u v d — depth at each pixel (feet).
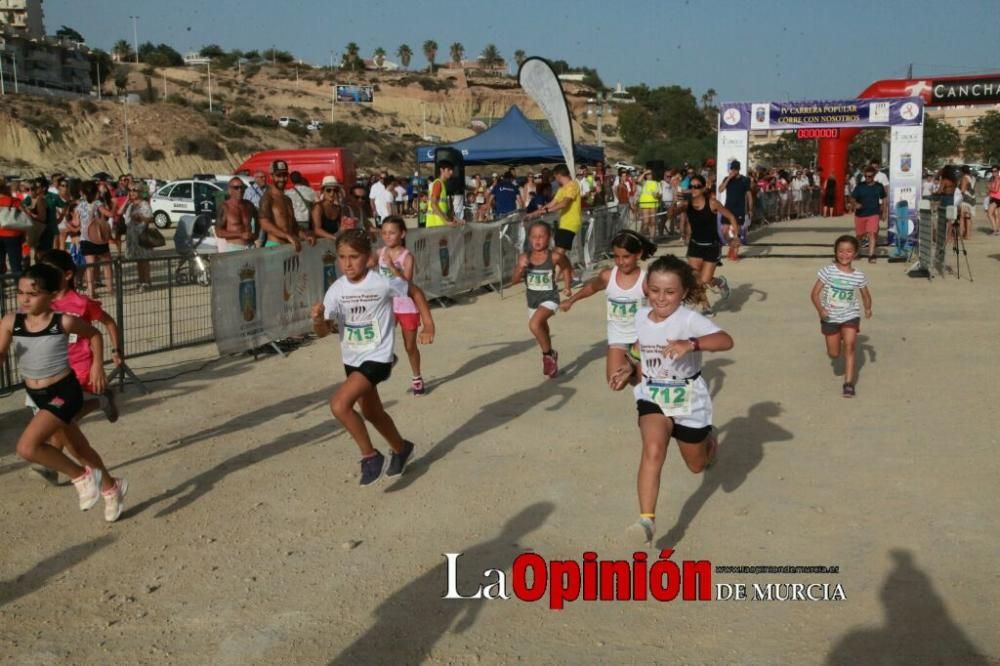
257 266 32.50
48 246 46.96
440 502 18.69
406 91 435.12
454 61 536.42
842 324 25.63
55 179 55.36
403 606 14.39
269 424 24.38
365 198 48.65
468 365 30.78
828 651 12.85
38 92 309.42
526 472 20.30
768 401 25.34
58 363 17.39
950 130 251.19
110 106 250.78
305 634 13.58
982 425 22.63
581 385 27.81
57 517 18.30
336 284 19.10
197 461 21.45
